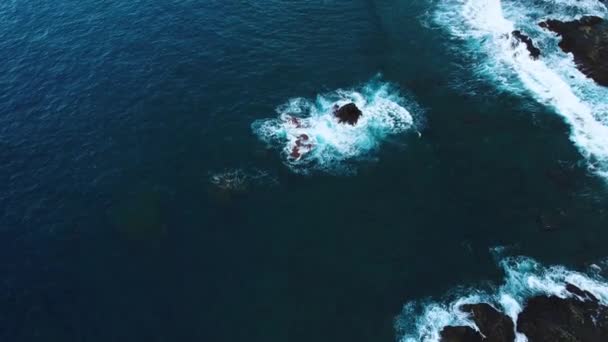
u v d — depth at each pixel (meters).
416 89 66.38
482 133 60.47
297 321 45.66
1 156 60.62
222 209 54.19
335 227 52.34
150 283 48.62
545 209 52.69
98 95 67.50
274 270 49.22
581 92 64.75
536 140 59.34
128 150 60.59
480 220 52.19
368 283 48.00
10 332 45.81
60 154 60.66
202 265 49.75
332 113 63.25
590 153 57.56
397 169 57.19
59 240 52.41
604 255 48.72
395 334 44.41
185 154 59.69
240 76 68.69
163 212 54.12
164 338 44.88
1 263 50.69
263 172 57.41
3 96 68.12
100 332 45.47
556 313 44.62
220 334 45.03
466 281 47.53
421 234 51.41
